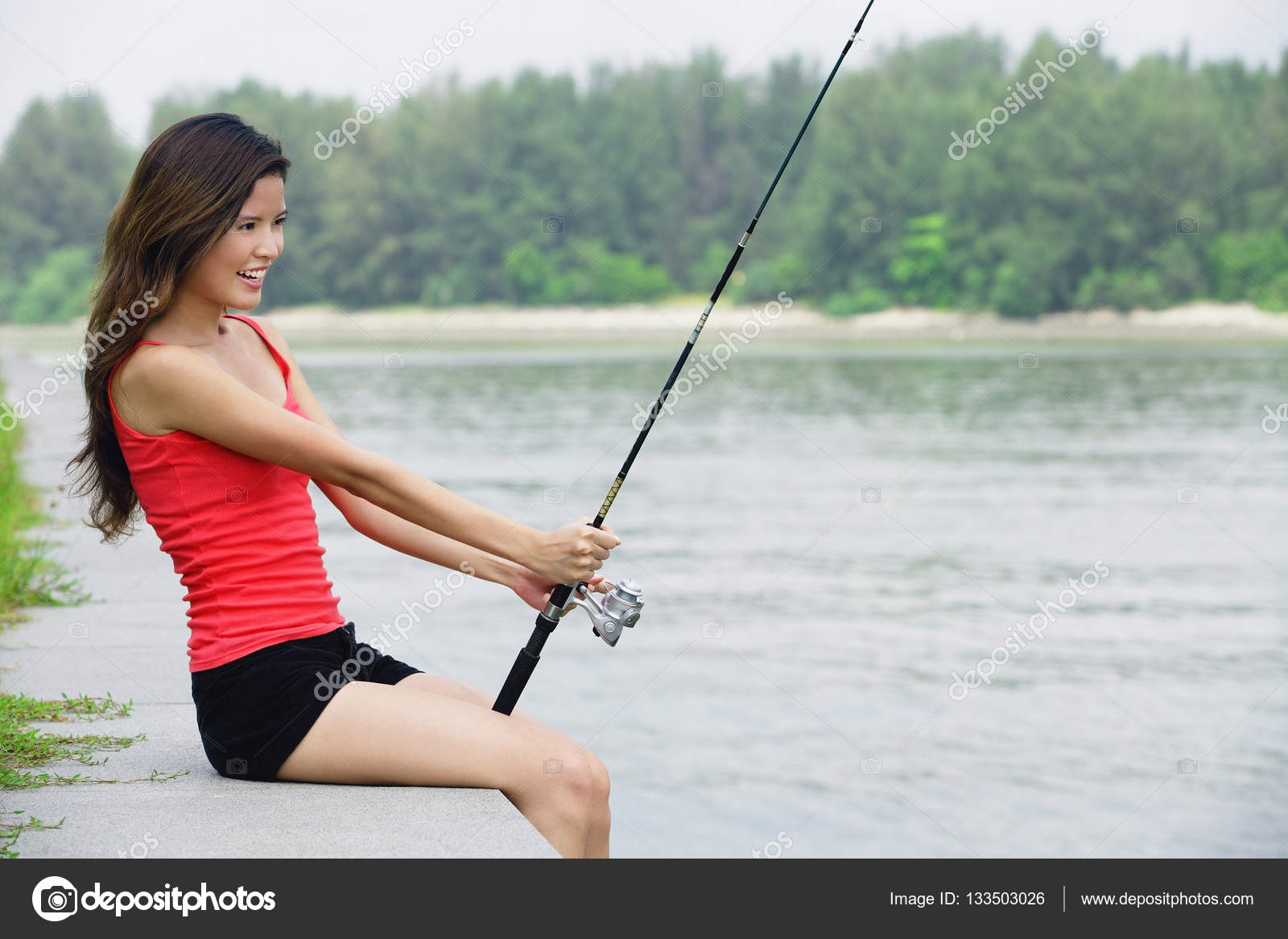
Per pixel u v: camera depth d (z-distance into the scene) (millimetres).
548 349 80812
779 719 10031
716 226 88875
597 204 87312
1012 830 8062
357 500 4445
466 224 85125
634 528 19500
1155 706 10922
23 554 9508
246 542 4035
